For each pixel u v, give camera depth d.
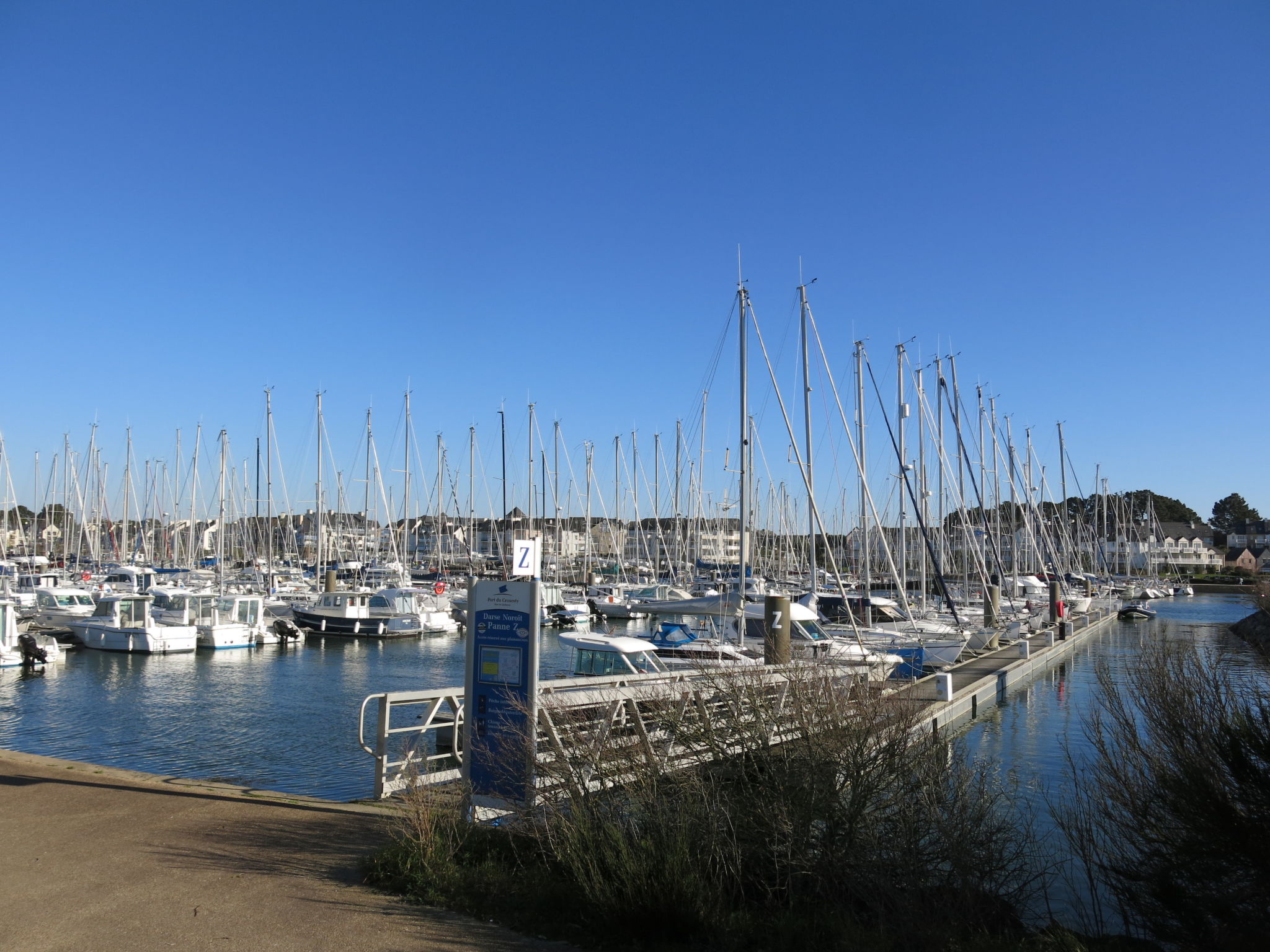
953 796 8.01
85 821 8.95
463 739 9.69
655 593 57.47
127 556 79.12
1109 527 111.44
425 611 46.91
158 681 30.12
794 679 9.22
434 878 7.12
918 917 6.85
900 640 28.56
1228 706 8.13
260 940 6.09
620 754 8.42
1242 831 7.30
